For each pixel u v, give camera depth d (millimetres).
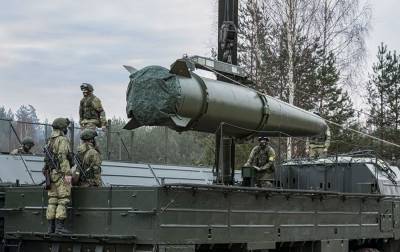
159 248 7715
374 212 12000
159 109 8594
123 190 8047
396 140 32344
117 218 8070
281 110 10305
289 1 24703
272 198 9461
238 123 9641
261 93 10086
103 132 12195
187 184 7938
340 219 10977
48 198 8742
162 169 12484
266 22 25594
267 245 9312
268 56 25578
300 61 25188
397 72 34469
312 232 10273
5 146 11570
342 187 12438
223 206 8602
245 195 8953
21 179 10648
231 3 11391
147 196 7820
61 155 8539
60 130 8789
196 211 8195
